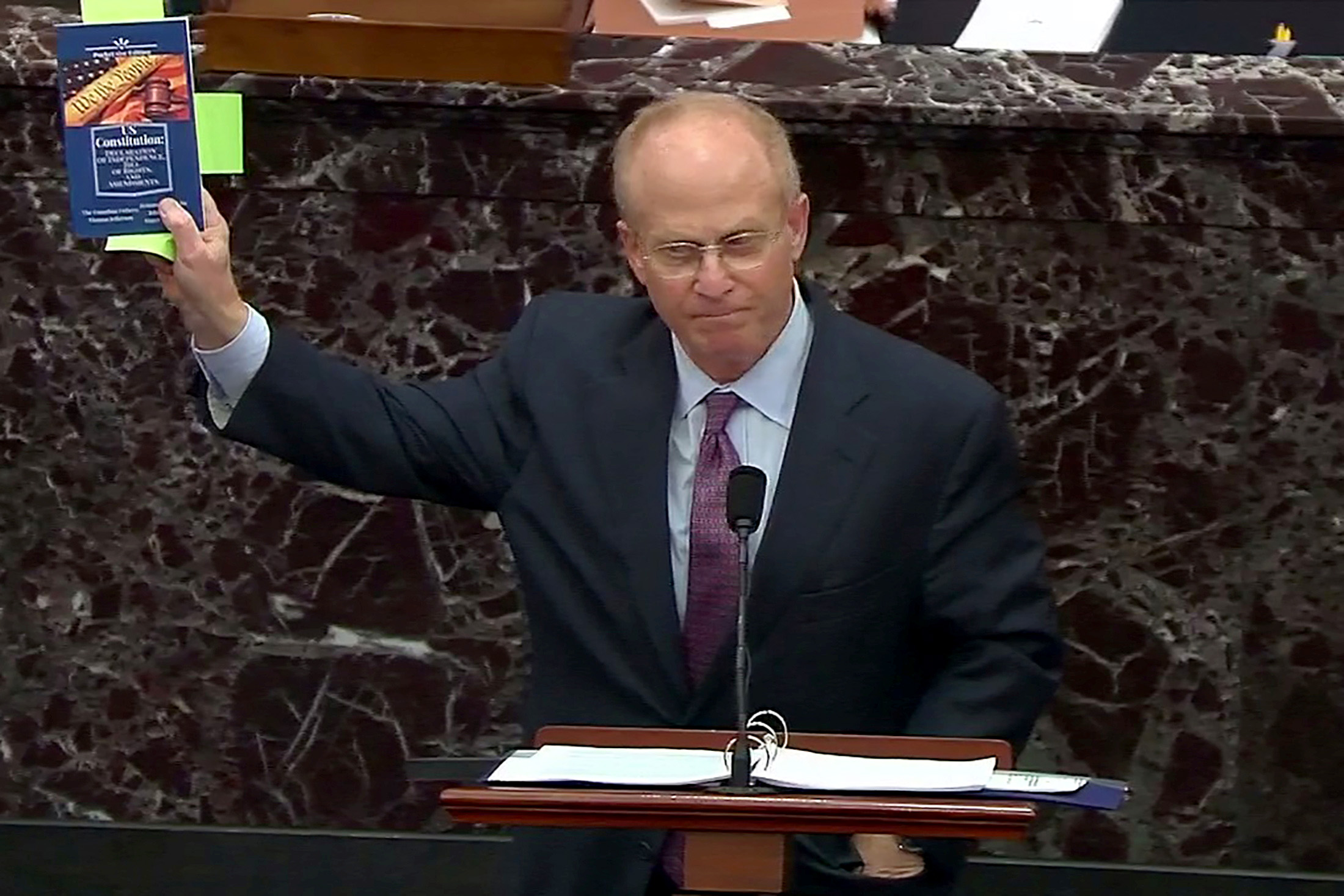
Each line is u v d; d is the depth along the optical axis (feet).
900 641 30.40
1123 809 43.42
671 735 26.27
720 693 29.45
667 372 30.86
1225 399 41.96
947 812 21.86
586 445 30.81
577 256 42.11
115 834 44.21
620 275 42.14
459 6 41.75
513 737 43.98
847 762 24.91
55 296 42.63
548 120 41.09
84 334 42.73
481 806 22.21
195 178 28.78
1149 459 42.29
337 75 40.57
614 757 24.97
